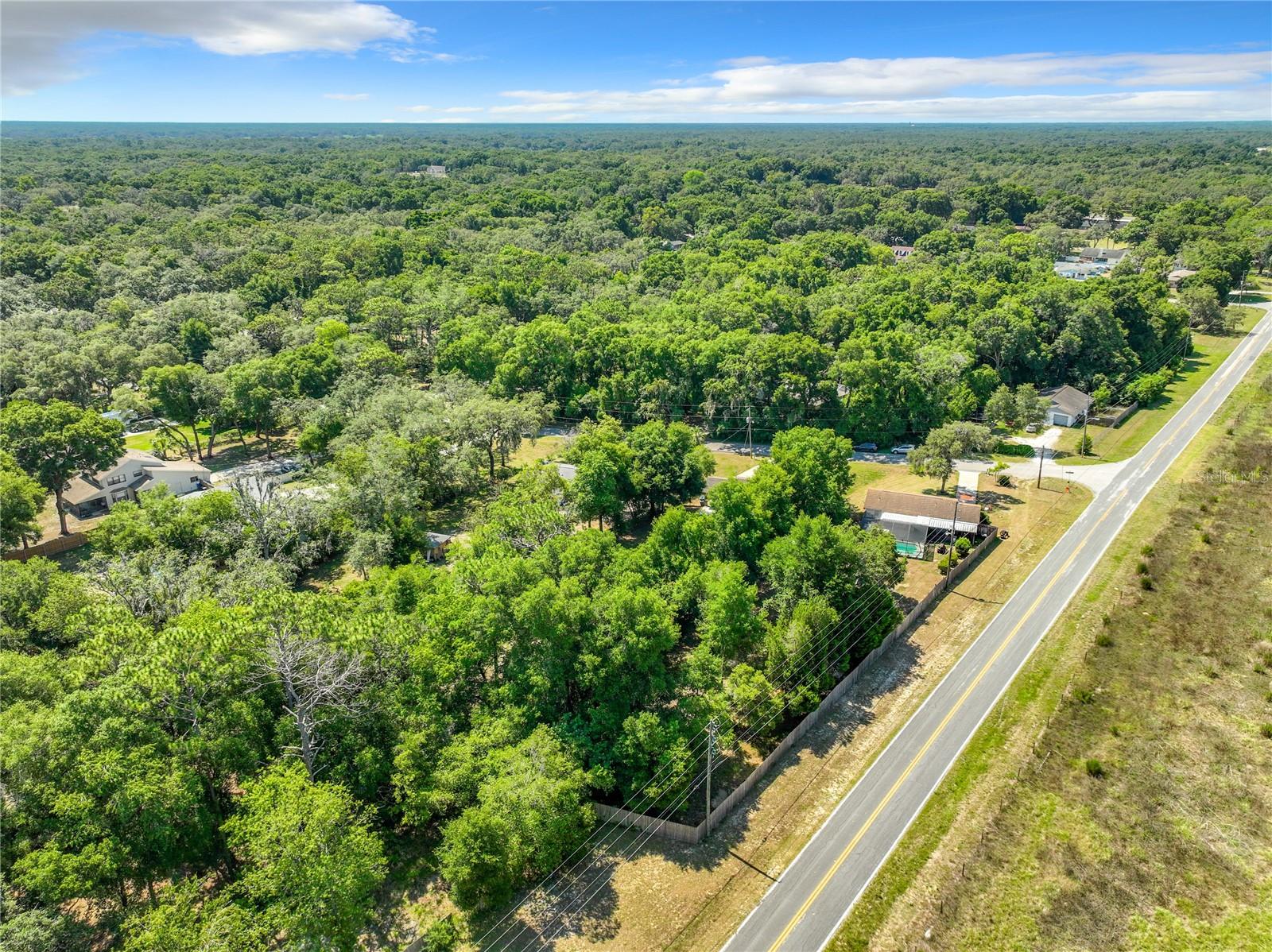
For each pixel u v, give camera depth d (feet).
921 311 374.63
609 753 135.13
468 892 116.06
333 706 127.85
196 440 299.99
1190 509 236.02
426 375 365.81
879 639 172.55
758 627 163.53
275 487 237.45
